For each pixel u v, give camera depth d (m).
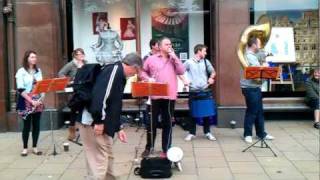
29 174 7.44
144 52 11.75
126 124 11.22
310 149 8.68
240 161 7.94
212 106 9.58
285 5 11.45
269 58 11.53
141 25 11.79
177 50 11.75
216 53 10.80
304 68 11.53
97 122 5.60
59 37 11.07
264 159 8.04
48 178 7.21
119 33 11.80
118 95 5.68
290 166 7.60
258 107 9.27
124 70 5.71
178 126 11.13
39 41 10.71
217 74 10.80
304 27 11.52
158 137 9.92
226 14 10.66
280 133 10.09
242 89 9.33
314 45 11.52
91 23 11.81
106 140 5.94
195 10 11.67
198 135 10.07
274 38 11.52
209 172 7.35
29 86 8.45
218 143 9.29
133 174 7.32
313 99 10.75
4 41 10.69
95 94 5.59
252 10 11.38
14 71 10.76
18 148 9.20
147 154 7.56
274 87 11.49
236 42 10.69
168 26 11.76
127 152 8.70
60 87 8.21
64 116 11.40
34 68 8.58
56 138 10.02
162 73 7.79
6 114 10.78
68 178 7.19
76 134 9.66
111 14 11.80
